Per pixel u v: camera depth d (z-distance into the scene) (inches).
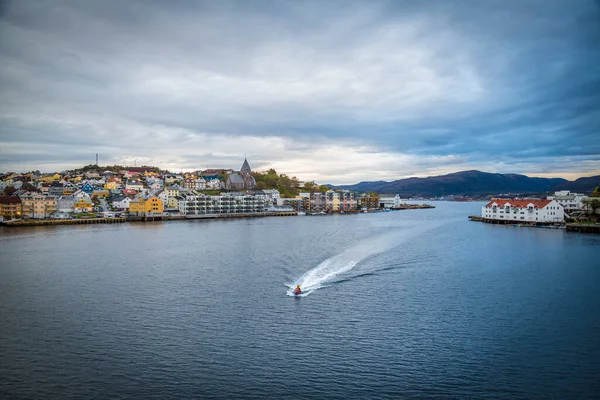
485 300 3230.8
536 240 6752.0
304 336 2532.0
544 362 2219.5
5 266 4510.3
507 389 1974.7
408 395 1929.1
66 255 5211.6
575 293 3422.7
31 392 1932.8
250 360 2234.3
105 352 2324.1
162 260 4859.7
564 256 5152.6
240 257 5044.3
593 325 2709.2
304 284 3693.4
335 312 2950.3
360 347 2385.6
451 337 2522.1
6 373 2097.7
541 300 3238.2
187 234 7667.3
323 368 2154.3
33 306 3088.1
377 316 2871.6
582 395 1927.9
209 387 1985.7
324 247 5900.6
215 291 3472.0
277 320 2792.8
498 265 4564.5
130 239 6870.1
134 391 1950.1
